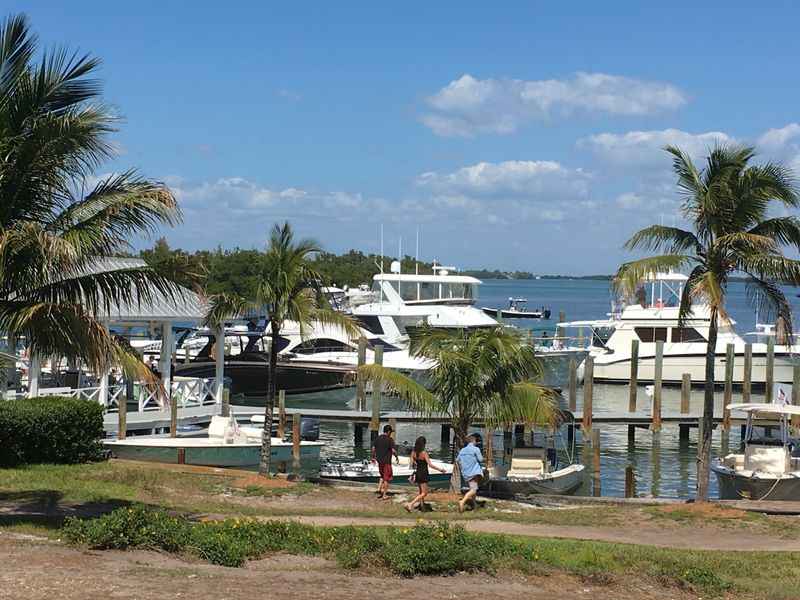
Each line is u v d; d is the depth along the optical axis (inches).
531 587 465.1
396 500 828.0
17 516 575.8
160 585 386.6
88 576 392.5
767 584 520.1
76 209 529.3
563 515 778.2
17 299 519.8
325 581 430.0
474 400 878.4
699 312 2134.6
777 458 1027.3
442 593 425.7
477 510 790.5
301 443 1163.3
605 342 2466.8
